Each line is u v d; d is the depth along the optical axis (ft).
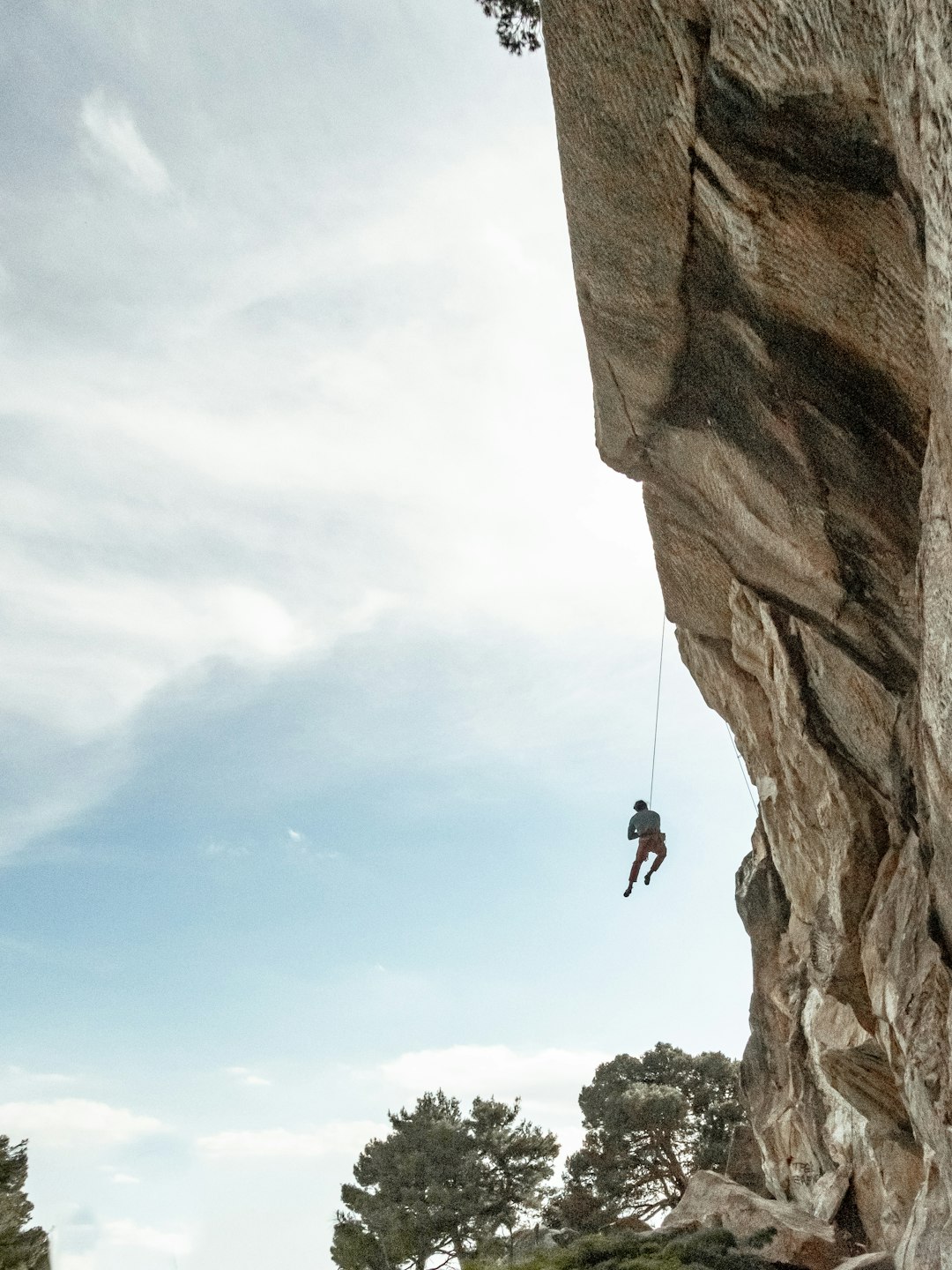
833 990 42.63
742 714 53.36
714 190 23.65
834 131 20.17
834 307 23.88
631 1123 137.08
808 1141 64.44
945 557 20.44
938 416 19.15
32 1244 99.35
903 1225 48.75
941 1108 28.91
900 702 32.53
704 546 44.42
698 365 29.76
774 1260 49.57
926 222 16.34
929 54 14.58
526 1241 74.74
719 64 21.04
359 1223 126.72
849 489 28.07
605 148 25.05
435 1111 142.61
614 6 22.13
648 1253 49.29
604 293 29.37
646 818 58.90
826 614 33.19
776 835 53.62
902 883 34.58
